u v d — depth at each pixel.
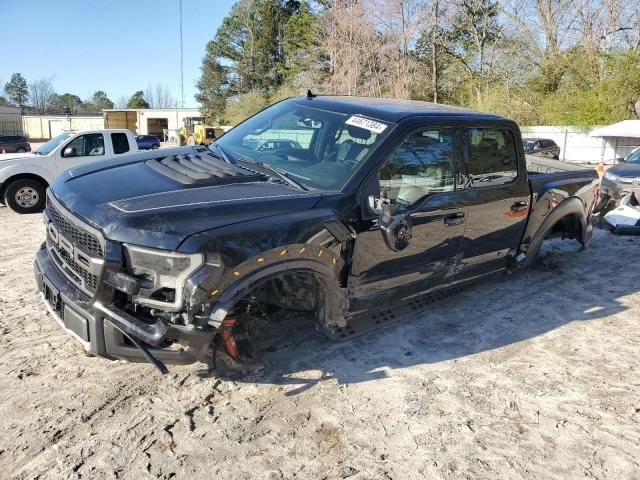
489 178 4.55
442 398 3.45
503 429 3.16
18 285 5.23
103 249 2.81
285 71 58.00
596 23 35.50
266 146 4.17
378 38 37.75
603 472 2.83
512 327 4.62
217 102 68.62
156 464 2.72
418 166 3.92
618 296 5.48
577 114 32.09
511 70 38.19
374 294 3.86
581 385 3.69
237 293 2.90
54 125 72.94
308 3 53.69
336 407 3.29
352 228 3.44
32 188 10.66
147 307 2.88
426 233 3.96
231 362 3.49
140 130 71.19
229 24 67.50
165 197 3.05
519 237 5.08
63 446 2.81
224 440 2.93
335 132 3.96
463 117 4.34
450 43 40.53
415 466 2.81
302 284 3.47
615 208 8.87
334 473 2.73
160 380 3.47
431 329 4.50
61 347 3.88
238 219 2.97
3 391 3.27
